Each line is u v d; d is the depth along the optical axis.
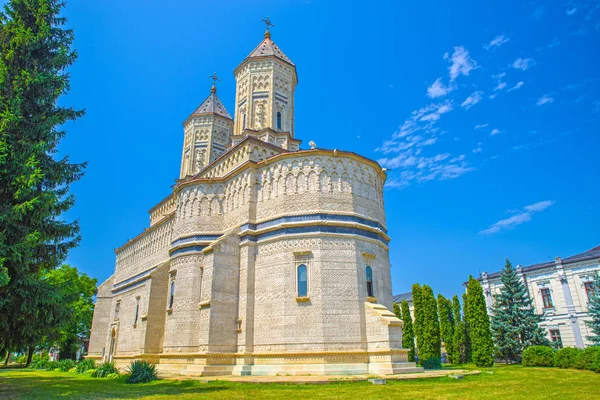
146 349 30.03
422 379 20.25
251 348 24.62
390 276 28.02
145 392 17.72
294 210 25.80
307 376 21.25
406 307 44.28
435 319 38.62
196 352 27.12
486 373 24.19
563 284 46.59
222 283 25.72
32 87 20.11
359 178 27.34
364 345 23.16
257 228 27.05
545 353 32.09
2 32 20.41
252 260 26.39
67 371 38.03
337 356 22.62
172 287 30.39
